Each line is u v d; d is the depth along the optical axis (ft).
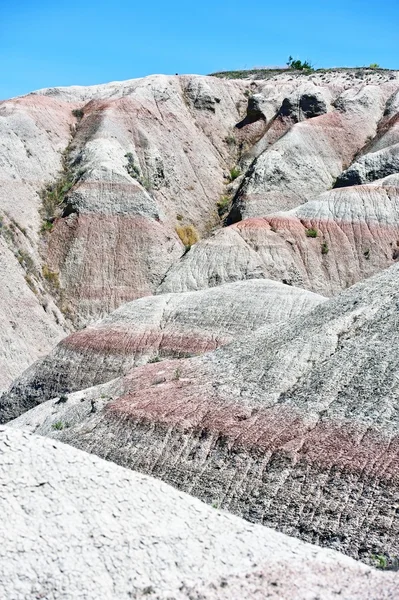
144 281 204.54
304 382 79.61
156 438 78.48
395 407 70.23
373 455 65.77
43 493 40.78
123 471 43.39
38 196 219.82
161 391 87.92
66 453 43.09
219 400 81.35
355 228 214.48
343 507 62.85
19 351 155.33
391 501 61.41
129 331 128.06
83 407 92.53
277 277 200.34
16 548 38.29
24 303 167.73
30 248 198.90
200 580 39.09
